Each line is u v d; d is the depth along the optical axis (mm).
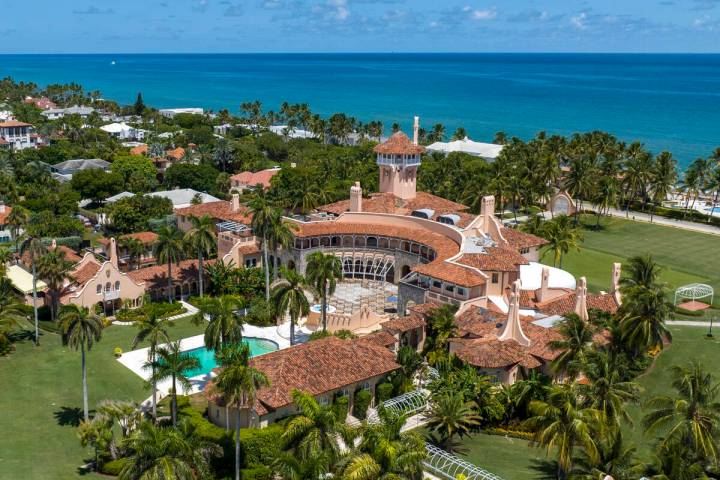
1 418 74562
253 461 64562
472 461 65312
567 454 56094
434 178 176500
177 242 106500
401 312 101188
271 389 68438
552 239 122688
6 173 173375
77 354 91688
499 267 98562
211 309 75062
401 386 77688
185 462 52406
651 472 53750
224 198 181000
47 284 102000
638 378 84938
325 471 51844
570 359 71375
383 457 47594
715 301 115438
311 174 179625
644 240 156125
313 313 99312
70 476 63375
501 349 79312
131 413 68500
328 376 72500
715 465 54656
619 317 86188
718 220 172625
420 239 113875
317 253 92000
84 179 170750
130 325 102125
